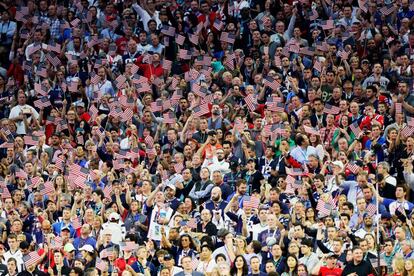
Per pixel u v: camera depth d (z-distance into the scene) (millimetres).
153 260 47906
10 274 49188
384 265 44844
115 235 49438
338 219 48281
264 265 46312
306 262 45625
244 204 48531
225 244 46500
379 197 48812
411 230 47156
